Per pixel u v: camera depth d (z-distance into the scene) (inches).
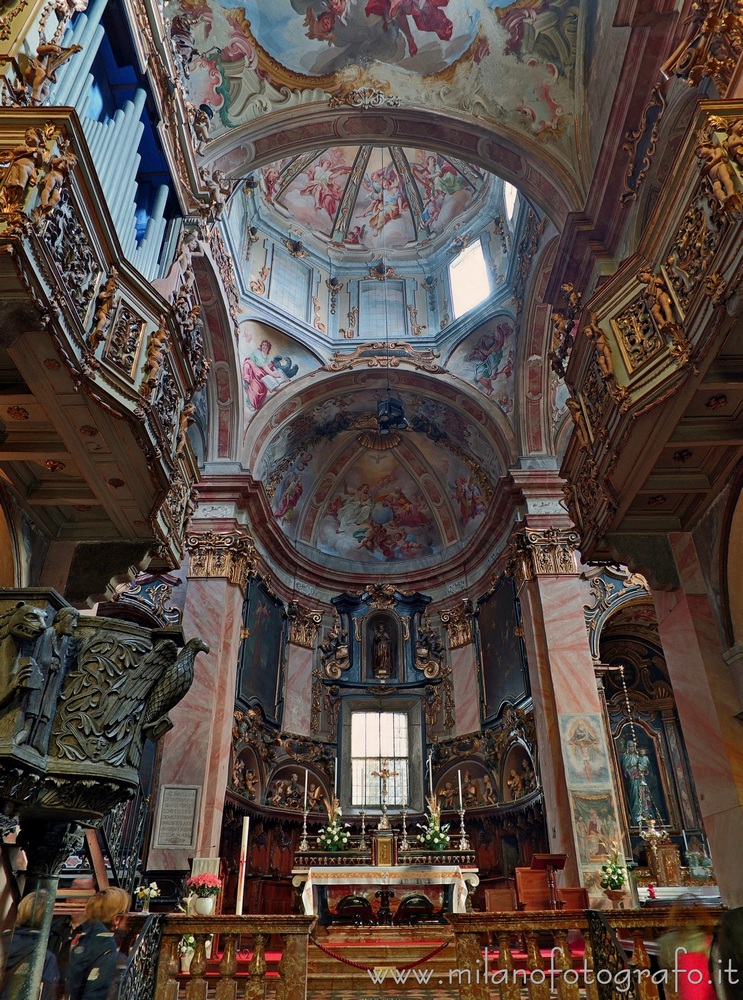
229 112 427.2
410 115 440.8
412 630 754.8
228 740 535.8
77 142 193.8
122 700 189.0
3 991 169.2
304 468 778.8
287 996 215.0
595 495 310.0
